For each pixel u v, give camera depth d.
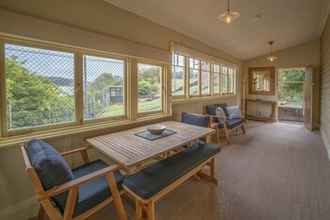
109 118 2.50
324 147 3.56
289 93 6.66
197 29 3.50
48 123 1.96
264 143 3.81
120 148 1.70
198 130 2.32
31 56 1.80
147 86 3.02
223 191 2.09
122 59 2.59
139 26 2.75
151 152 1.60
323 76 4.50
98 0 2.23
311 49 5.34
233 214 1.72
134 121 2.72
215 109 4.22
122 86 2.63
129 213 1.76
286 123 5.90
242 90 6.60
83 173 1.69
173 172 1.67
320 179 2.33
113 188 1.43
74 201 1.23
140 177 1.60
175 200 1.93
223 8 2.79
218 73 5.09
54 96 1.98
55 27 1.82
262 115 6.33
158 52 3.01
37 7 1.75
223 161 2.91
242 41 4.54
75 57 2.11
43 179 1.15
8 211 1.66
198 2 2.56
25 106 1.80
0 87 1.63
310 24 3.93
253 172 2.54
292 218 1.66
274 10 3.07
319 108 5.10
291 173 2.50
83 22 2.10
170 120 3.39
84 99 2.22
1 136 1.65
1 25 1.52
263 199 1.94
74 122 2.15
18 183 1.70
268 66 6.14
